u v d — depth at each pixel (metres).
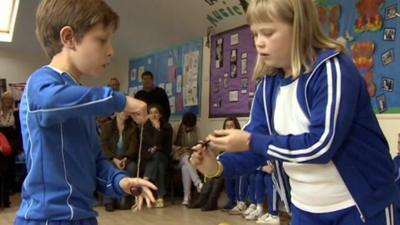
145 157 5.46
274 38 1.21
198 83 6.41
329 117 1.13
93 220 1.28
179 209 5.29
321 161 1.16
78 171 1.24
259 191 4.65
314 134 1.14
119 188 1.32
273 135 1.25
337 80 1.14
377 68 3.96
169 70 7.12
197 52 6.42
